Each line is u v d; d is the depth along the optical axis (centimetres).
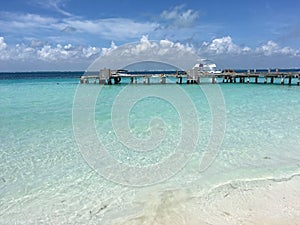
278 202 473
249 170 620
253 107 1489
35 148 798
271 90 2462
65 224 435
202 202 479
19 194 534
